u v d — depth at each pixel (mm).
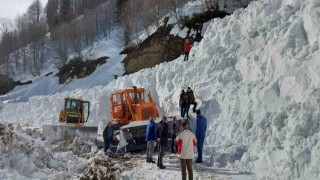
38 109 33469
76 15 97875
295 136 9211
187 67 20250
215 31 21109
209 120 15328
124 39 56625
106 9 80188
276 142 9859
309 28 12391
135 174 11156
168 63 23547
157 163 12352
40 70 68812
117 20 70562
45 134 17734
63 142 16203
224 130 13891
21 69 73250
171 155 14039
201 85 17578
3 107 39719
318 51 11078
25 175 9508
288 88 11789
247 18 18266
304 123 9289
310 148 8578
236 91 14969
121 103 18547
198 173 10812
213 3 42375
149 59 40531
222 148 12492
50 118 31047
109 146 15859
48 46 78500
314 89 10180
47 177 9562
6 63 75125
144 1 56812
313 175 7980
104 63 51312
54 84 56406
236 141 12516
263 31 16344
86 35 70312
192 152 9672
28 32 85812
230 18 20078
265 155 10008
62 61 63156
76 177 10398
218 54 18688
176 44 37531
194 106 16359
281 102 11766
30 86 58625
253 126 12094
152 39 42500
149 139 12867
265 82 13430
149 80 23234
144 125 15406
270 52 14156
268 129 10766
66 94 31609
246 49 16859
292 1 15641
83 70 52688
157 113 17672
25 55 76938
